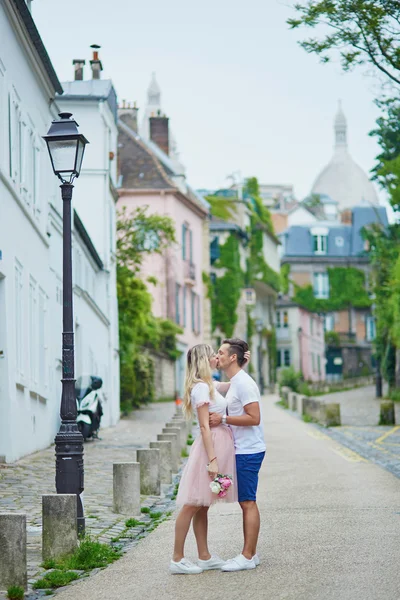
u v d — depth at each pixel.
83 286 32.06
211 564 9.47
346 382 77.44
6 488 15.81
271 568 9.28
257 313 83.06
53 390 25.83
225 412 9.54
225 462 9.34
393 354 53.69
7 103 20.08
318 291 108.31
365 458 21.41
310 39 18.22
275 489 15.94
